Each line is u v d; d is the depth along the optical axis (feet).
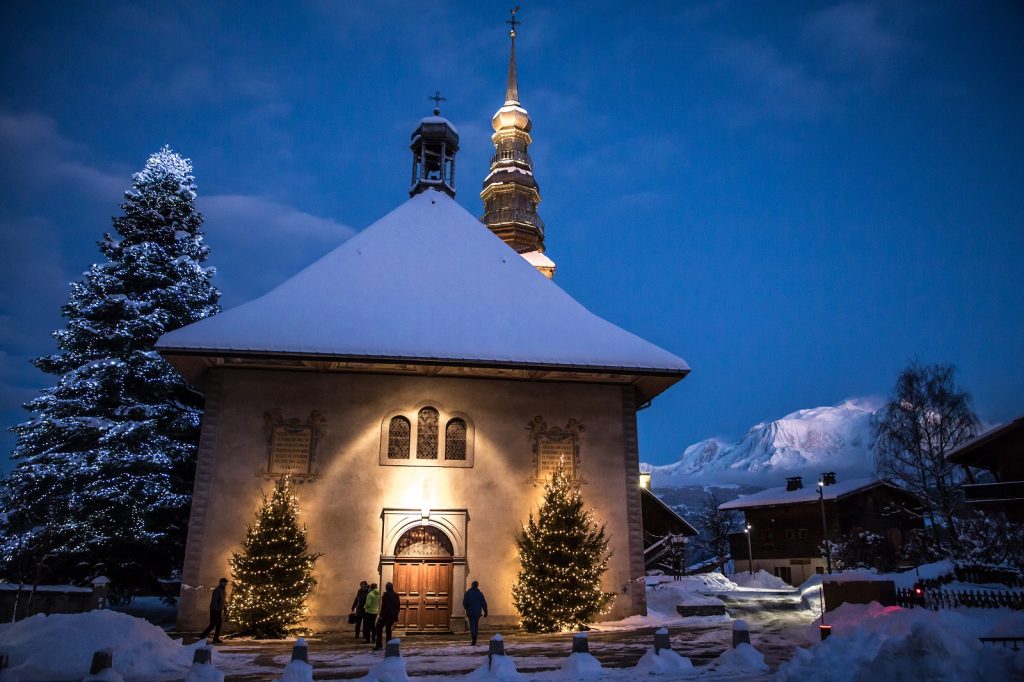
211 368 76.54
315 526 73.46
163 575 88.53
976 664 27.61
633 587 77.97
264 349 71.36
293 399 76.74
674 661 43.27
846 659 34.50
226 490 73.10
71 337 92.79
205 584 70.33
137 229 102.63
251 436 75.00
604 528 78.38
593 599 72.13
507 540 76.54
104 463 82.74
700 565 190.60
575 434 81.25
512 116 186.29
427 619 73.00
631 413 83.20
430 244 94.48
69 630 48.37
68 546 80.74
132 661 46.47
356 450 76.33
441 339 77.61
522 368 75.77
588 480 80.07
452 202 103.91
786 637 61.36
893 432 131.03
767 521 178.29
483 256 94.63
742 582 147.43
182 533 88.02
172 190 105.70
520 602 72.33
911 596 65.21
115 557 83.71
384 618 58.23
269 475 74.13
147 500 84.02
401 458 77.00
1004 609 62.75
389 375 79.25
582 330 84.43
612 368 77.46
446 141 111.55
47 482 83.41
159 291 95.96
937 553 117.19
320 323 77.00
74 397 89.25
